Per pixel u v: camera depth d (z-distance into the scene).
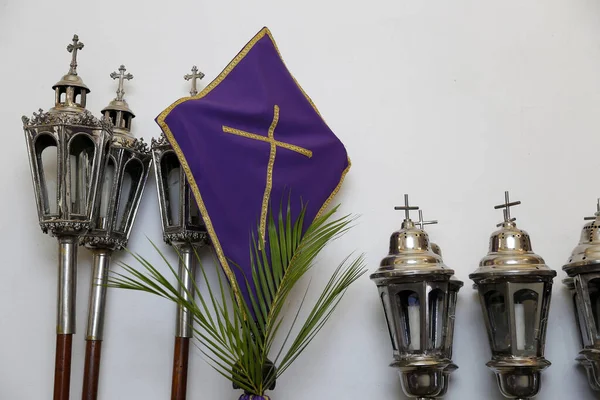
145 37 2.29
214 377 2.09
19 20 2.29
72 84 1.99
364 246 2.19
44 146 1.96
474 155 2.25
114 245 2.06
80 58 2.27
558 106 2.28
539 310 1.92
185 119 1.87
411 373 1.88
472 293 2.16
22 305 2.12
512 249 1.95
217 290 2.12
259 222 1.91
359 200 2.22
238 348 1.75
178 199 2.06
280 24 2.33
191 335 2.04
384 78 2.30
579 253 1.94
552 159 2.25
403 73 2.30
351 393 2.10
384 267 1.93
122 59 2.28
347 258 2.18
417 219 2.21
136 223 2.15
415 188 2.23
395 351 1.93
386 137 2.26
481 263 1.98
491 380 2.10
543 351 1.94
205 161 1.86
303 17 2.33
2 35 2.28
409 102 2.29
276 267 1.81
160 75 2.27
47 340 2.10
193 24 2.31
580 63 2.31
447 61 2.31
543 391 2.09
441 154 2.25
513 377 1.91
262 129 2.00
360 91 2.29
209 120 1.91
